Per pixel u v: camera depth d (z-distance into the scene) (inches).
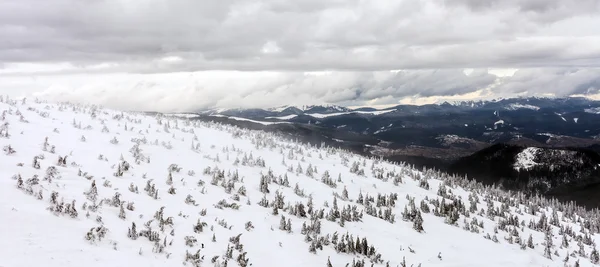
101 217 1001.5
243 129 4611.2
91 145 1918.1
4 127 1685.5
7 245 708.7
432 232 2096.5
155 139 2655.0
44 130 1945.1
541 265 1963.6
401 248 1675.7
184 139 2967.5
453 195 3147.1
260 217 1550.2
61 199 1007.6
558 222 3152.1
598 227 3400.6
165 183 1627.7
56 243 777.6
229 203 1584.6
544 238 2588.6
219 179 1971.0
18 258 678.5
